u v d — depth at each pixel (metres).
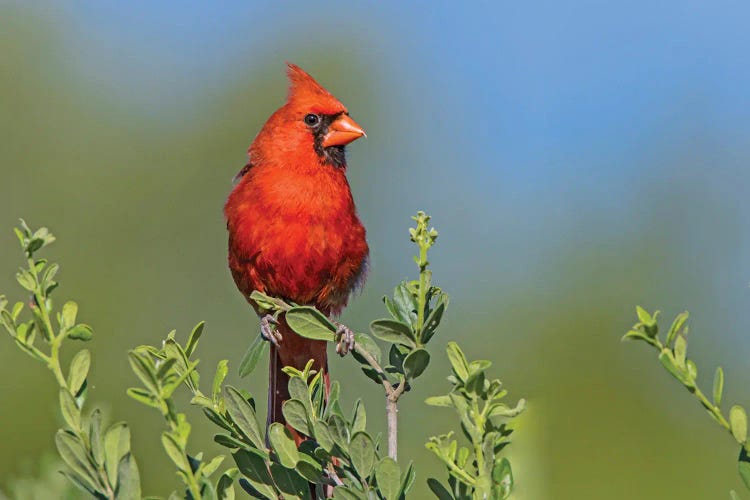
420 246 4.77
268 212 7.81
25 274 3.94
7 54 16.53
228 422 4.71
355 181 17.39
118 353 14.71
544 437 4.50
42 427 11.53
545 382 12.72
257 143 8.13
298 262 7.89
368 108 17.73
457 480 4.18
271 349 7.78
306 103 7.97
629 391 11.92
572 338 13.35
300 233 7.82
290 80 8.15
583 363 12.94
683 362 3.80
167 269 15.79
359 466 4.25
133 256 15.84
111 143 16.52
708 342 13.86
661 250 14.54
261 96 17.33
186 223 16.19
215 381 4.70
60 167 16.25
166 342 4.59
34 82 16.56
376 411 11.55
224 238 15.99
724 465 11.05
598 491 11.14
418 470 11.03
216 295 15.52
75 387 3.86
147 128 16.77
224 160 16.81
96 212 16.05
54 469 4.50
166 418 3.70
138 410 10.26
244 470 4.65
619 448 11.41
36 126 16.45
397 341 4.73
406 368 4.71
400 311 4.90
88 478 3.74
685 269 14.38
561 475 11.26
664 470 11.16
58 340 3.86
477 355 13.84
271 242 7.83
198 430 10.29
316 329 5.10
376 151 17.58
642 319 3.82
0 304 3.94
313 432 4.49
